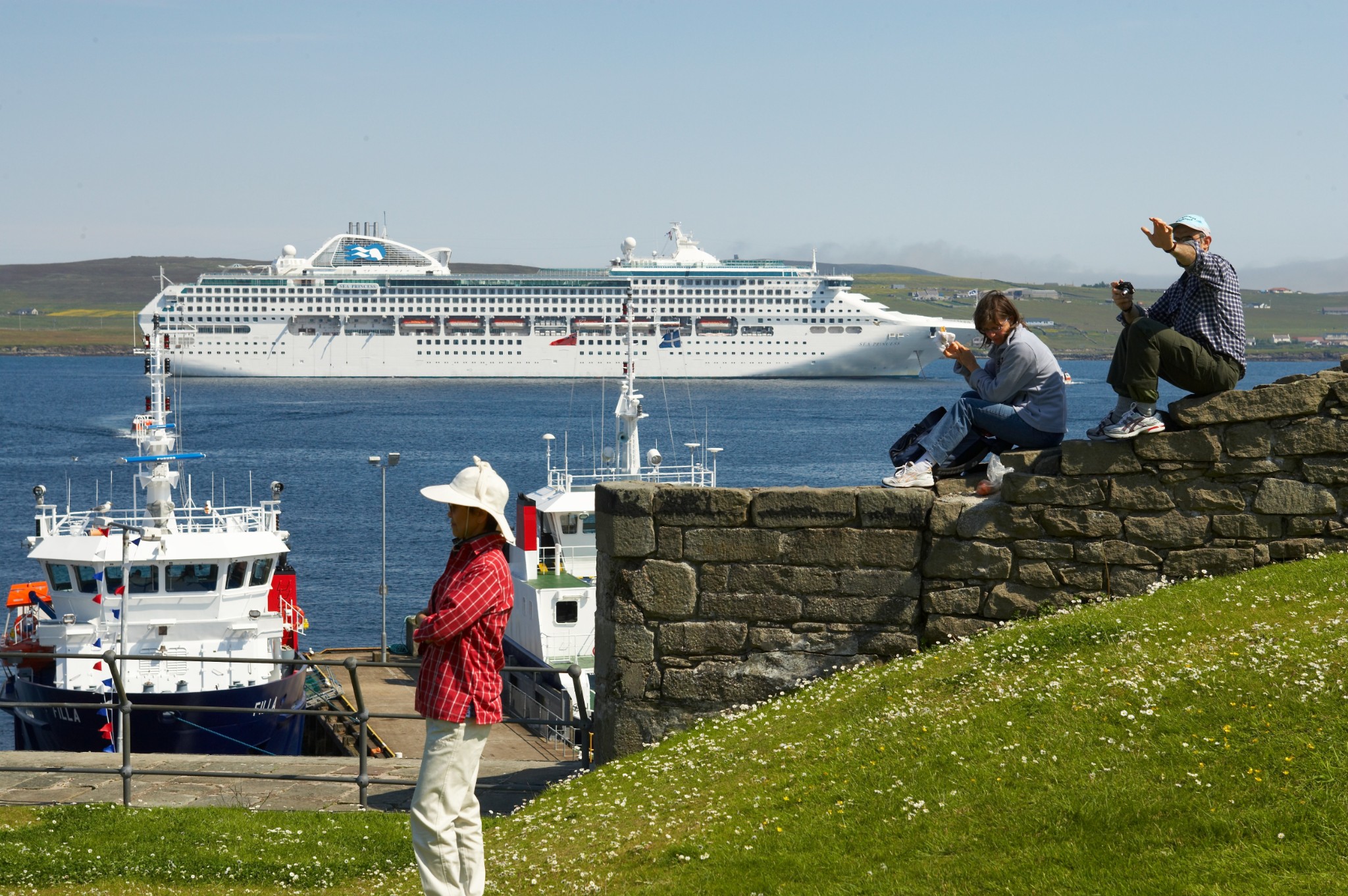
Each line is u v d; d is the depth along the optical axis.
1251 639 14.85
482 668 12.05
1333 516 17.33
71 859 15.77
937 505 18.08
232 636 44.38
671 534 18.45
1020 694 14.89
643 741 18.66
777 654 18.39
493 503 12.06
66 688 41.44
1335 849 10.48
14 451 197.50
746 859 12.66
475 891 12.23
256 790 19.78
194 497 142.62
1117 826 11.52
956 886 11.15
